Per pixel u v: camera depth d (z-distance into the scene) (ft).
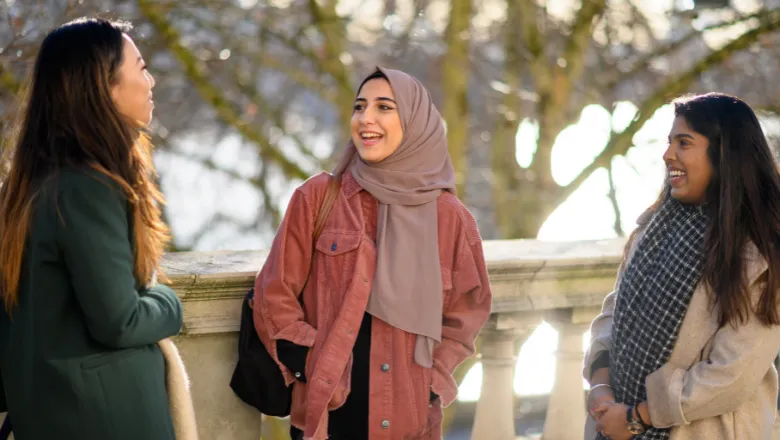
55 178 12.56
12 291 12.92
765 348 14.71
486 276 16.52
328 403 15.35
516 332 20.67
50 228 12.39
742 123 15.16
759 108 49.47
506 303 20.20
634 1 51.88
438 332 15.76
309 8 49.19
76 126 12.75
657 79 52.90
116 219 12.55
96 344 12.80
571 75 50.47
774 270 14.51
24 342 12.86
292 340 15.56
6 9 33.32
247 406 17.43
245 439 17.44
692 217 15.52
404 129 16.17
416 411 15.76
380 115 16.10
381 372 15.62
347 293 15.47
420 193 16.12
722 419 15.29
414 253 15.92
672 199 15.96
